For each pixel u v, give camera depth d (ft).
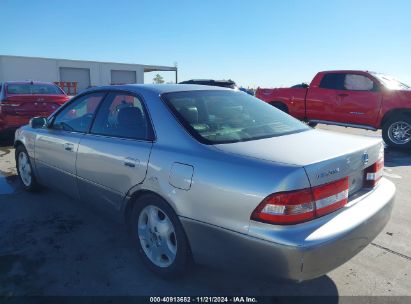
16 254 10.47
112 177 10.07
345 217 7.52
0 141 28.32
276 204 6.79
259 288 9.05
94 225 12.44
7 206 14.10
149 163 8.87
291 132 9.70
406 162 23.24
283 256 6.75
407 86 30.53
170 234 8.93
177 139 8.75
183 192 8.07
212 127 9.18
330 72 30.99
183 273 8.82
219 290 8.95
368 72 28.94
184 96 10.16
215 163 7.69
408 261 10.40
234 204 7.23
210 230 7.68
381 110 27.73
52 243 11.15
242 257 7.29
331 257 7.04
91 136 11.18
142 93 10.18
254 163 7.30
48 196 15.23
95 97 11.75
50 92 30.01
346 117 29.84
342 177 7.64
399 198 15.76
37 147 13.88
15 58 117.29
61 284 9.07
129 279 9.33
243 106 10.91
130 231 10.32
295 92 33.01
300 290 9.00
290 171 6.85
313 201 7.00
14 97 26.00
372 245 11.33
